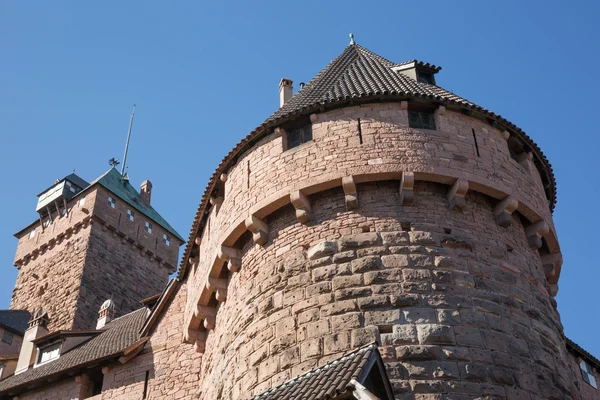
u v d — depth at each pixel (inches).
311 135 836.0
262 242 805.9
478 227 774.5
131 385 1083.9
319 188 783.7
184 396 1020.5
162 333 1115.9
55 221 2204.7
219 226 874.1
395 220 757.3
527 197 818.2
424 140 799.1
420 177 772.6
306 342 703.1
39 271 2126.0
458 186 771.4
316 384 520.1
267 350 727.7
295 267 759.7
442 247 743.7
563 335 810.8
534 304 760.3
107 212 2149.4
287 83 1247.5
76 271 1991.9
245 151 882.8
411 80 925.2
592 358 1195.3
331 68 1020.5
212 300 901.2
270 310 752.3
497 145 840.3
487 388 654.5
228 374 784.3
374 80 920.3
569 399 716.0
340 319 702.5
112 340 1254.9
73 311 1886.1
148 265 2217.0
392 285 714.2
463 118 839.1
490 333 696.4
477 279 733.3
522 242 811.4
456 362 663.1
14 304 2096.5
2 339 1713.8
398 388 641.6
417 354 663.8
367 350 556.1
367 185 784.9
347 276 729.6
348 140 804.6
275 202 795.4
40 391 1192.8
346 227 762.2
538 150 888.3
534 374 693.3
